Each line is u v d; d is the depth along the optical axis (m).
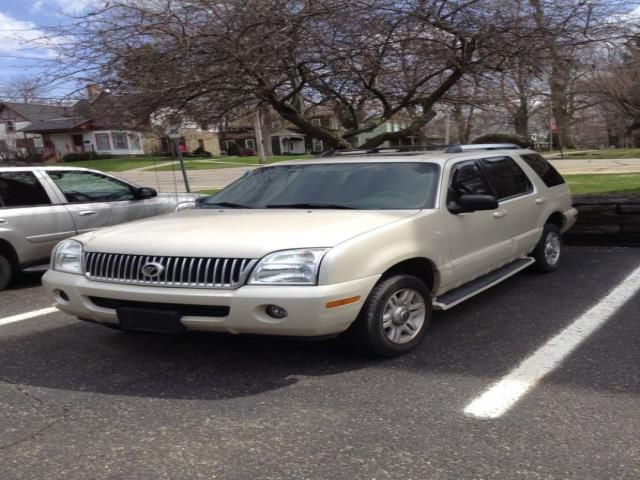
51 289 4.52
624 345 4.50
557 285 6.38
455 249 4.89
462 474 2.87
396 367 4.21
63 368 4.43
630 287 6.17
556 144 50.25
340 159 5.62
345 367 4.23
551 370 4.08
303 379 4.05
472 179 5.43
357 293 3.91
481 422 3.38
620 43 7.74
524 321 5.19
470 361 4.29
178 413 3.61
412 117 10.22
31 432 3.43
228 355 4.54
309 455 3.09
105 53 7.22
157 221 4.77
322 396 3.78
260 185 5.51
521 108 10.43
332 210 4.71
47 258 7.62
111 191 8.51
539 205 6.45
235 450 3.16
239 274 3.81
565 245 8.77
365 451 3.11
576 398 3.64
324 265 3.78
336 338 4.32
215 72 7.26
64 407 3.75
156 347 4.79
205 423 3.47
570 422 3.34
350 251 3.90
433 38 7.56
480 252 5.27
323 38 7.14
